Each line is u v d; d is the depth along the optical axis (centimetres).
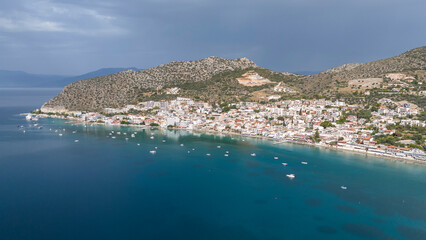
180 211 13125
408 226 12138
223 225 11975
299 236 11281
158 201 14138
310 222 12375
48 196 14488
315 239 11100
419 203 14262
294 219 12600
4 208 13112
